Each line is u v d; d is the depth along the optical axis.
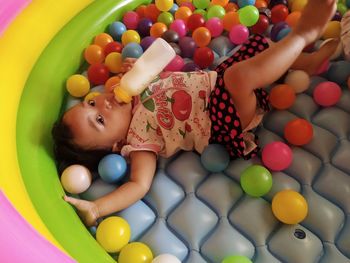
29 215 0.84
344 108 1.13
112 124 1.07
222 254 0.91
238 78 0.96
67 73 1.27
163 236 0.95
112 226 0.92
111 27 1.42
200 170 1.06
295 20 1.34
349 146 1.04
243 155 1.05
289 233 0.92
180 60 1.27
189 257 0.93
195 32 1.36
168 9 1.47
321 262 0.89
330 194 0.98
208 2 1.51
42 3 1.27
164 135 1.08
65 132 1.06
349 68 1.17
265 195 0.99
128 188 1.01
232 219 0.97
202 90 1.06
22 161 0.99
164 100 1.08
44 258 0.69
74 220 0.94
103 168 1.04
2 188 0.83
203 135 1.08
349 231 0.91
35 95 1.13
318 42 1.28
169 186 1.04
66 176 1.03
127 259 0.89
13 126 1.04
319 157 1.05
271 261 0.90
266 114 1.16
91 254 0.85
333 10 0.99
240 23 1.38
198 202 1.00
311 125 1.08
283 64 0.98
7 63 1.09
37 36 1.22
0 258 0.67
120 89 1.08
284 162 1.00
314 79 1.21
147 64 1.06
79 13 1.40
